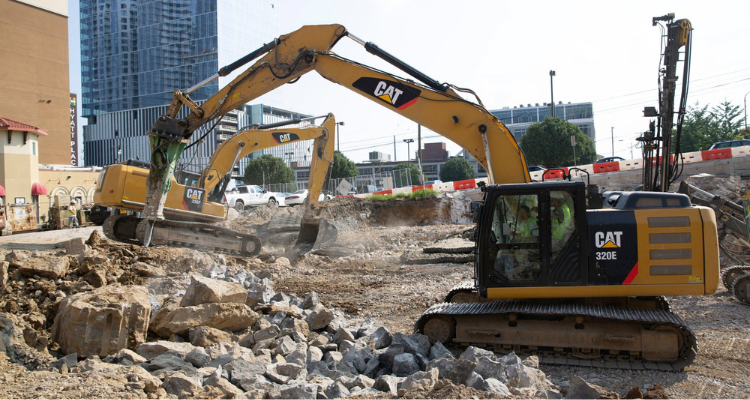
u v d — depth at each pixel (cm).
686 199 644
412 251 1620
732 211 1160
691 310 877
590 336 632
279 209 2827
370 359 597
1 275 780
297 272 1312
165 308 695
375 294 1038
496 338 666
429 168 11312
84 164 13112
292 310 755
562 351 650
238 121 12219
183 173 1588
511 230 662
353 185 4775
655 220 630
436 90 951
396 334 628
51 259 866
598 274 634
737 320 805
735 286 909
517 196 661
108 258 1075
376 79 998
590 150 4991
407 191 3550
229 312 691
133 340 631
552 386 514
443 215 2842
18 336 596
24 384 463
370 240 1980
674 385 561
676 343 606
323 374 559
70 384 458
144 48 13800
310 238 1630
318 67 1056
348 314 889
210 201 1661
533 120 12206
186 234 1376
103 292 660
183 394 464
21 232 2747
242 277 1032
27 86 4972
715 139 4322
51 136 5156
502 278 658
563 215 647
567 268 641
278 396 474
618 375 596
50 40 5162
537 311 638
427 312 682
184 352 586
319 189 1678
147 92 13812
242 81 1167
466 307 691
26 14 4969
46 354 594
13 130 3331
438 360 518
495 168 909
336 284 1149
